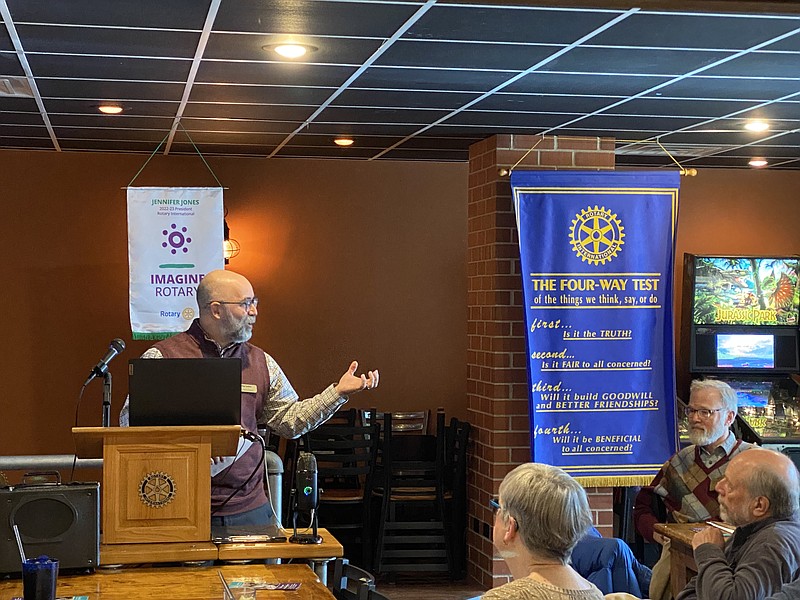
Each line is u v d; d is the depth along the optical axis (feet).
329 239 26.86
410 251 27.25
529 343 20.86
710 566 11.82
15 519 11.02
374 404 27.09
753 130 22.17
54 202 25.72
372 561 24.29
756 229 29.07
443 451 23.81
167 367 12.09
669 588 15.51
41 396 25.70
